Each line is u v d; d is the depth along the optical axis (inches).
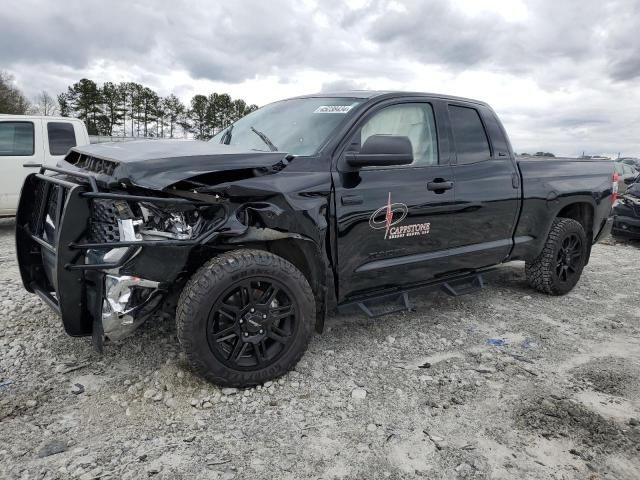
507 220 176.6
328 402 115.9
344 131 135.7
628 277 252.2
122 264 105.8
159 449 96.4
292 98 171.0
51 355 131.0
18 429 100.2
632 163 989.8
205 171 109.3
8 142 317.1
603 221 217.9
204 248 114.5
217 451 96.8
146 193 109.7
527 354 147.4
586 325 175.0
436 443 102.3
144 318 112.1
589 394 124.3
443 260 157.9
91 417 105.6
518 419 112.1
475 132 170.4
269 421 107.5
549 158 205.8
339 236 131.6
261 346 119.4
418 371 133.1
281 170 123.5
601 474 94.7
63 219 103.0
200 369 112.7
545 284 201.6
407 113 152.8
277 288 118.8
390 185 140.9
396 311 149.9
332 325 161.9
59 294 106.7
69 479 86.9
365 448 99.9
